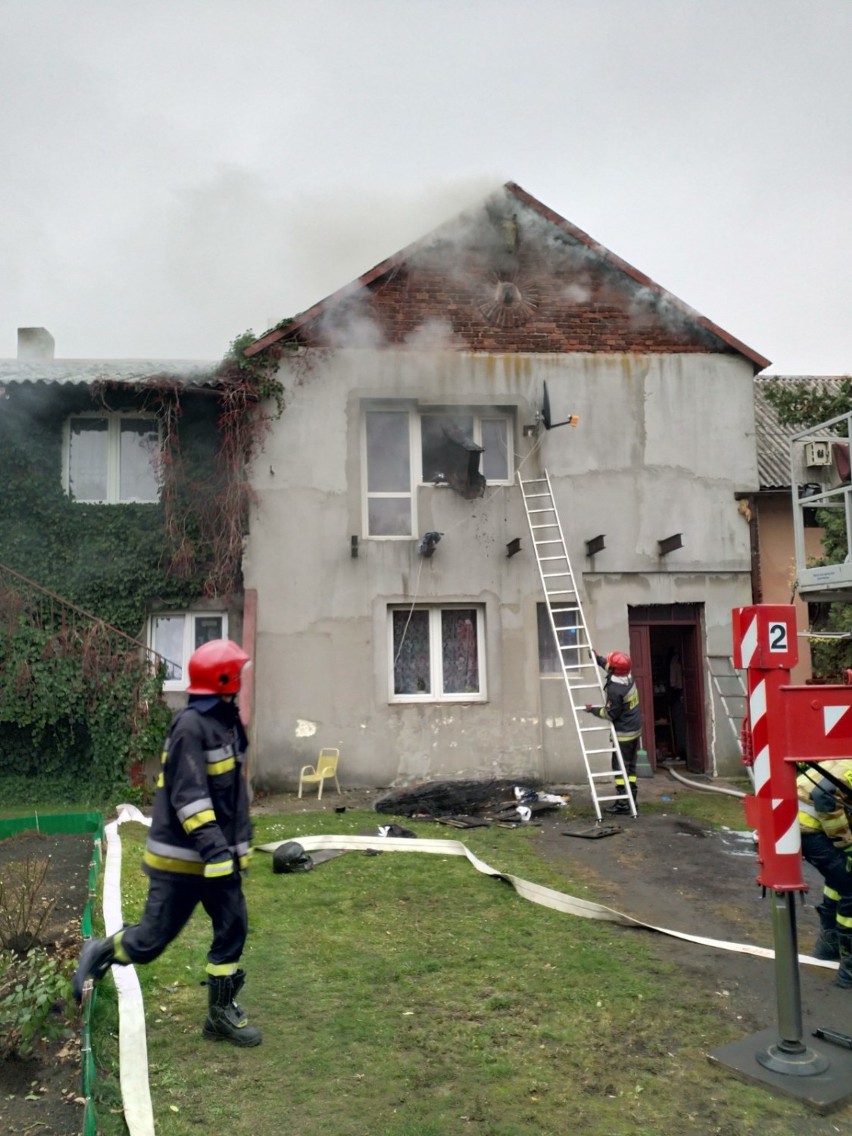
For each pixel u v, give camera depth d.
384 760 12.11
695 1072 4.13
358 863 8.09
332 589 12.27
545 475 12.81
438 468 12.94
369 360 12.66
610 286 13.45
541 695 12.52
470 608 12.77
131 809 10.66
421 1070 4.14
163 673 11.80
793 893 4.17
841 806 5.09
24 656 11.60
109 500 12.41
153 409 12.44
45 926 5.71
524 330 13.16
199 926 6.12
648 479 13.10
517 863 8.26
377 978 5.26
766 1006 4.86
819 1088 3.89
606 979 5.24
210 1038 4.39
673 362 13.36
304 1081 4.02
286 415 12.45
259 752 11.91
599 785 12.45
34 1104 3.76
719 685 12.96
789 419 14.07
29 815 10.01
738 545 13.23
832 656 12.36
